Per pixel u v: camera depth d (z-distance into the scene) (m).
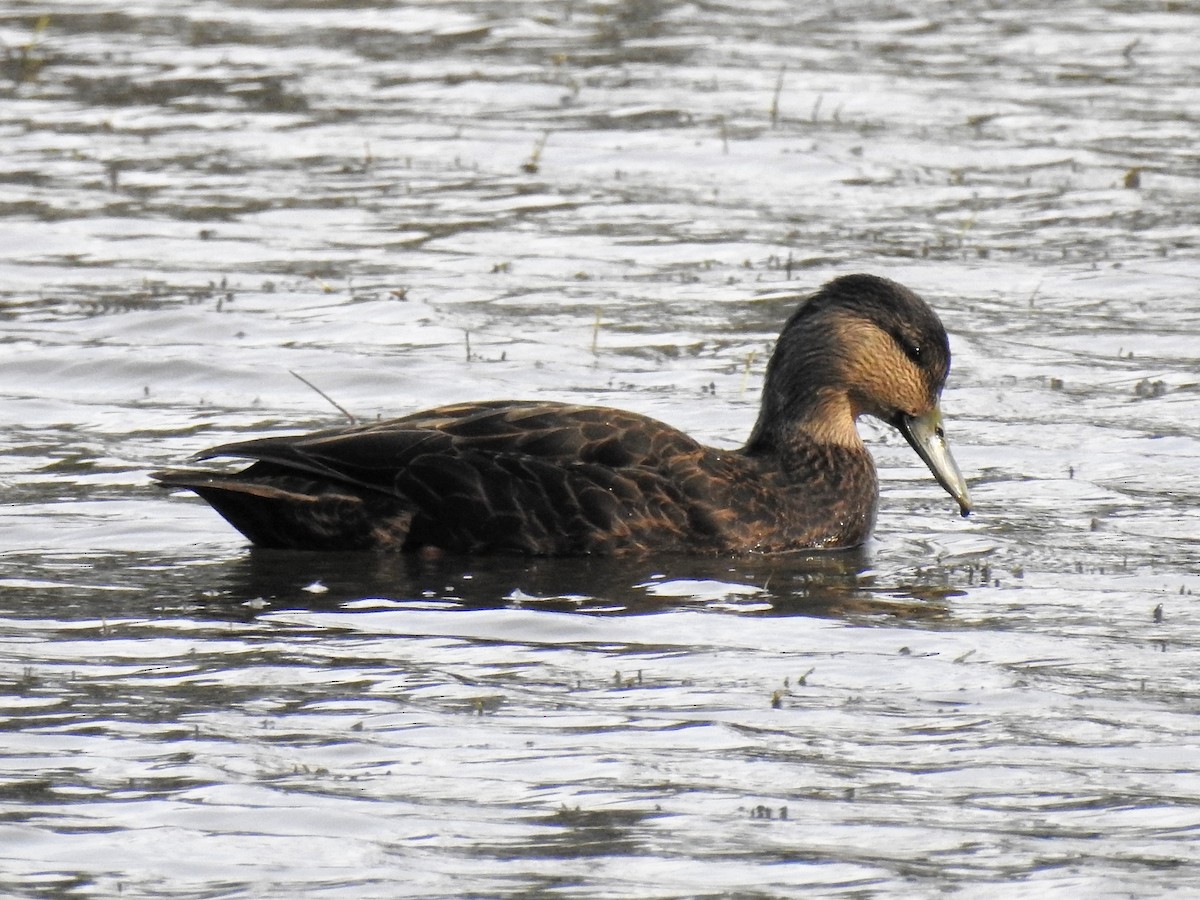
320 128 26.33
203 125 26.34
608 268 20.91
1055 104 27.92
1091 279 20.70
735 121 26.83
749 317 19.38
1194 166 24.97
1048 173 24.70
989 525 14.31
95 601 12.25
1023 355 18.36
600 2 34.50
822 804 9.23
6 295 19.55
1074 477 15.32
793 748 9.94
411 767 9.59
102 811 8.98
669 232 22.23
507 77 29.06
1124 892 8.30
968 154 25.48
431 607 12.25
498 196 23.50
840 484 14.16
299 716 10.27
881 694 10.77
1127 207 23.33
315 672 10.98
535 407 13.79
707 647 11.57
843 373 14.38
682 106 27.53
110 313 18.97
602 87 28.59
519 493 13.37
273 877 8.37
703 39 31.73
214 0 34.22
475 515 13.36
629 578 13.02
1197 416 16.70
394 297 19.66
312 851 8.62
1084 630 11.92
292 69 29.41
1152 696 10.75
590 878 8.38
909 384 14.54
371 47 31.02
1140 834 8.92
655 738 10.05
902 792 9.39
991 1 35.00
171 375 17.36
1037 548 13.76
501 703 10.53
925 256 21.48
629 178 24.36
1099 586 12.85
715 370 17.81
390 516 13.39
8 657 11.10
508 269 20.75
